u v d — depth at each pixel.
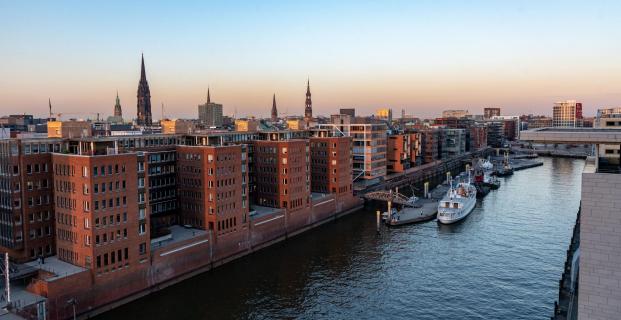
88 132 130.25
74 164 91.19
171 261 105.62
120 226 93.94
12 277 84.75
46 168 98.81
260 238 134.25
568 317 77.44
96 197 89.75
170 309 93.62
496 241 139.38
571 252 113.56
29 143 97.12
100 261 90.50
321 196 169.75
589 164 89.75
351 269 116.81
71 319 85.31
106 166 91.31
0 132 120.56
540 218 168.38
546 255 125.25
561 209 183.88
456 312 92.44
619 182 53.28
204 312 92.69
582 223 55.62
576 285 91.12
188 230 120.56
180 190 126.00
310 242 141.62
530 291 101.56
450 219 160.50
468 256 125.62
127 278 95.44
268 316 91.44
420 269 116.12
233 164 123.25
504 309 93.31
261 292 102.69
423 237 145.38
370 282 108.19
